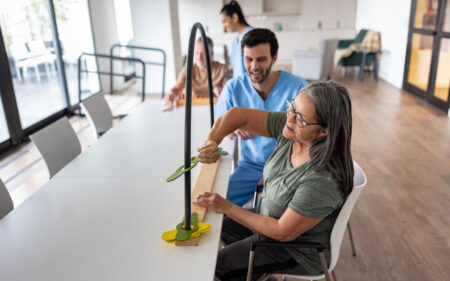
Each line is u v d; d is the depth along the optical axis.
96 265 1.04
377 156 3.53
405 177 3.07
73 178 1.59
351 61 7.48
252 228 1.23
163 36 5.93
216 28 9.09
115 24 6.37
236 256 1.37
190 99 1.03
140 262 1.04
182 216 1.25
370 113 4.92
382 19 7.19
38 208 1.35
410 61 5.97
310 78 6.80
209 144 1.33
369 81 7.05
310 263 1.32
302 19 9.14
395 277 1.96
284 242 1.28
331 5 8.97
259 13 9.16
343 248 2.20
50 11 4.66
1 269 1.03
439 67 4.96
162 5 5.78
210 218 1.25
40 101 4.56
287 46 9.30
